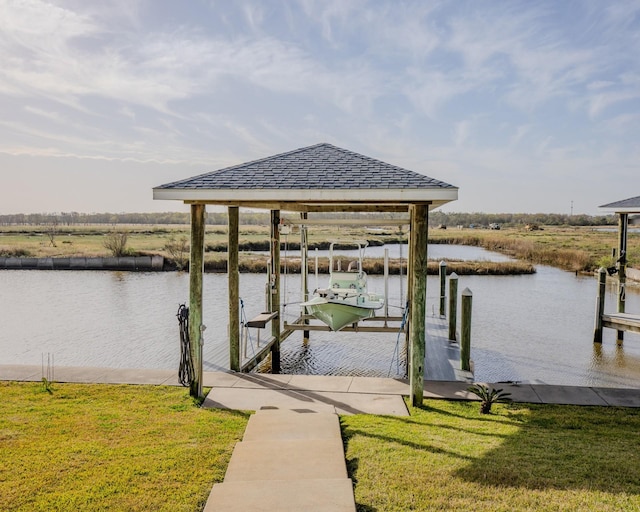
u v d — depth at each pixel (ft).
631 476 15.58
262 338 38.24
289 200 22.48
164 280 90.38
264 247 145.07
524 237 184.65
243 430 19.62
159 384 25.73
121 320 54.60
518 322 54.08
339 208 38.55
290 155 27.50
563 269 110.11
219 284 84.02
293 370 38.11
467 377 29.27
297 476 15.34
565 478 15.38
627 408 23.32
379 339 47.65
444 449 17.69
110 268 108.47
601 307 43.37
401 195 22.07
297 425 19.90
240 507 13.34
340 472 15.61
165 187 22.88
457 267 101.55
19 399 23.26
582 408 23.27
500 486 14.80
